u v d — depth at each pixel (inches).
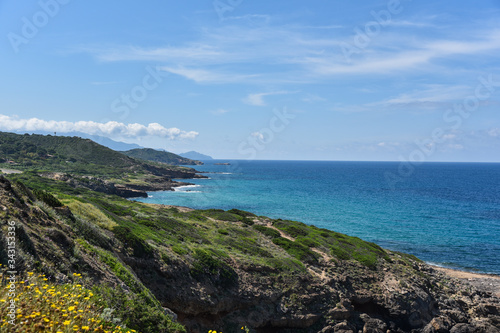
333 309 1226.0
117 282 632.4
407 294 1326.3
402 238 2618.1
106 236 943.7
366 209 3902.6
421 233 2773.1
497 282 1728.6
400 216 3499.0
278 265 1310.3
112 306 510.6
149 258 1015.6
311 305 1218.0
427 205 4274.1
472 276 1823.3
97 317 371.6
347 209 3885.3
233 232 1702.8
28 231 530.0
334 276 1374.3
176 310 992.2
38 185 2910.9
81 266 577.3
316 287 1274.6
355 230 2859.3
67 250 589.6
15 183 733.3
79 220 844.6
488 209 4013.3
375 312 1325.0
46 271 455.2
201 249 1250.6
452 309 1368.1
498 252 2279.8
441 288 1510.8
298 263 1381.6
